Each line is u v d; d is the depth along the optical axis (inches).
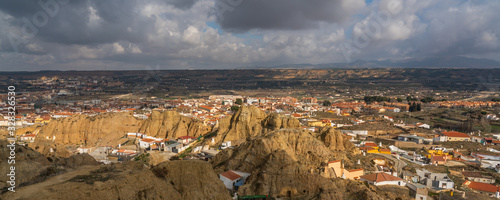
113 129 5895.7
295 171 2472.9
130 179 1590.8
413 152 4894.2
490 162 4370.1
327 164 3073.3
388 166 3863.2
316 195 2274.9
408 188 3065.9
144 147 5093.5
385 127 6855.3
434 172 3841.0
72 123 5723.4
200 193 1865.2
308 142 3526.1
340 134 4234.7
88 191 1403.8
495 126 7357.3
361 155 4170.8
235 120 5167.3
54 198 1317.7
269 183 2440.9
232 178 2674.7
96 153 4793.3
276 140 3181.6
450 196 3029.0
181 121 5831.7
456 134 5871.1
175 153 4697.3
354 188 2536.9
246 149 3184.1
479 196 3061.0
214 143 4963.1
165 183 1761.8
